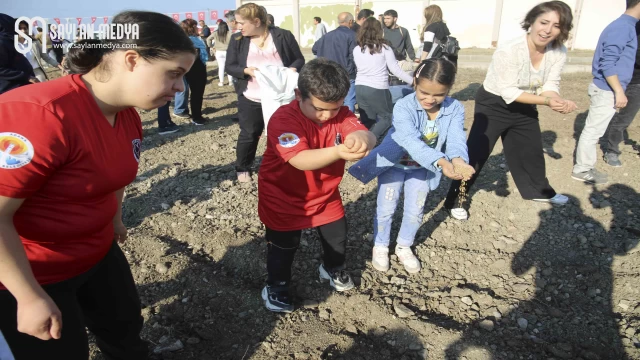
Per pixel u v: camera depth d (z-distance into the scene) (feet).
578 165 14.17
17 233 4.05
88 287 5.64
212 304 8.95
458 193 12.21
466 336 8.21
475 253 10.78
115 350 6.35
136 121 5.35
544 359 7.75
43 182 4.09
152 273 9.83
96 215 4.83
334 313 8.85
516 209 12.76
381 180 9.37
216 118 24.54
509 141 12.21
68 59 4.35
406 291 9.51
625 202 12.85
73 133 4.15
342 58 20.15
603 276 9.84
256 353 7.88
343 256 9.00
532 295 9.36
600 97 13.07
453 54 22.29
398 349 8.02
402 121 8.39
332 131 7.38
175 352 7.84
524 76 10.98
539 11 10.26
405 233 9.97
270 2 72.18
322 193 7.87
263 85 12.80
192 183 14.82
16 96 3.96
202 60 21.88
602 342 8.07
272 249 8.28
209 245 10.93
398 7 65.41
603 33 12.69
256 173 15.62
